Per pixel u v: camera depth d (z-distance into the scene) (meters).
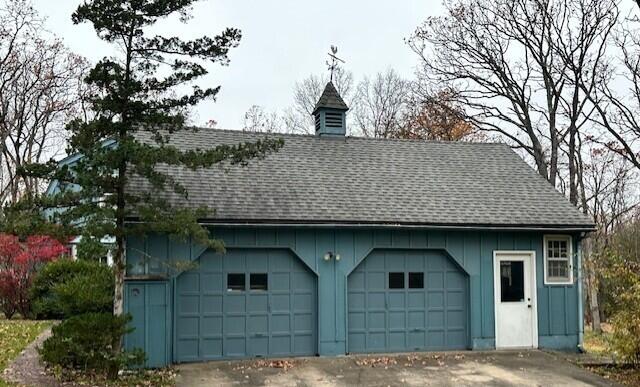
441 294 13.85
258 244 12.69
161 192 12.43
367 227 13.05
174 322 11.94
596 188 28.44
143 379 10.46
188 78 10.55
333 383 10.70
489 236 14.07
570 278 14.46
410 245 13.59
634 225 29.91
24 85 28.94
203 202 12.57
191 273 12.35
